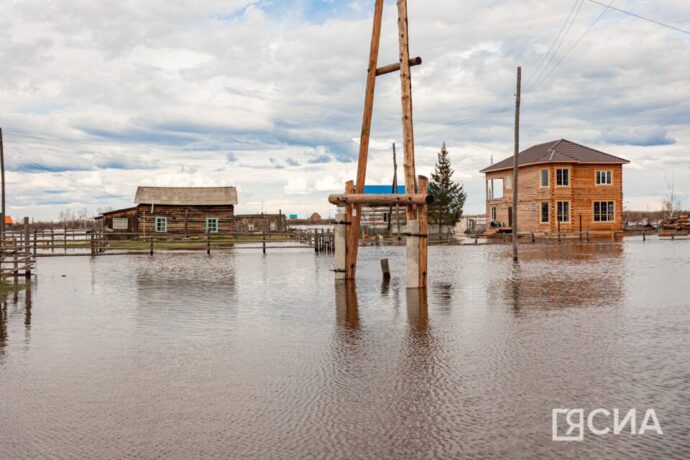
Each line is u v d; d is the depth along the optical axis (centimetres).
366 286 1797
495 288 1698
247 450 528
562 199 4969
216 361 860
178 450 529
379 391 701
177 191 5609
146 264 2759
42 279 2078
